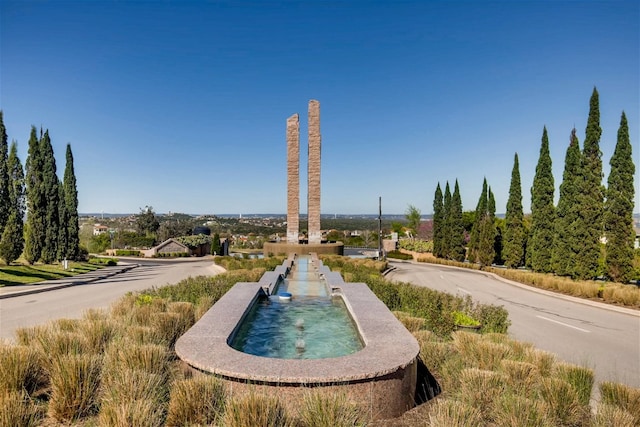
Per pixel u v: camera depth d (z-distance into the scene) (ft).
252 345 19.88
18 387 13.43
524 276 64.80
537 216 68.44
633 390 14.73
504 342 20.17
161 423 11.69
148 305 24.63
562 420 13.55
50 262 84.33
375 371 12.66
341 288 31.17
